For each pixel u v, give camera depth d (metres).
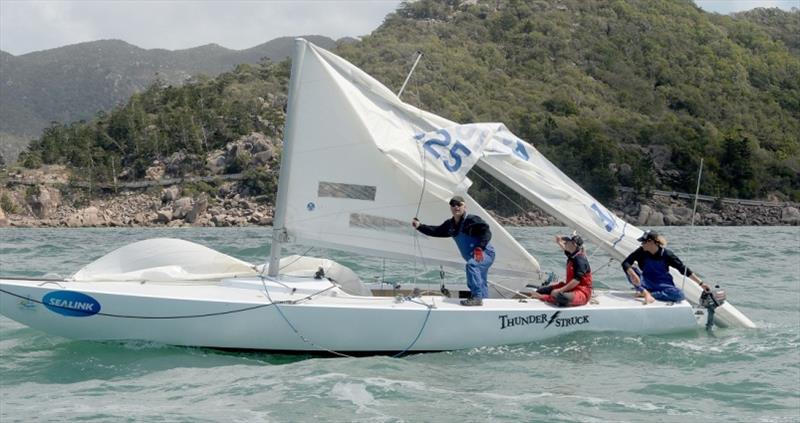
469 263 10.33
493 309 10.07
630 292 11.69
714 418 7.80
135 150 118.62
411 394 8.38
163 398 8.20
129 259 10.68
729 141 113.69
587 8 172.38
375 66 125.38
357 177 10.48
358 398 8.20
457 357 9.88
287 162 10.43
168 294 9.70
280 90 134.88
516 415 7.79
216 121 120.12
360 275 18.06
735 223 103.44
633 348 10.42
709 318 11.43
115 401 8.10
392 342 9.79
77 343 10.02
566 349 10.30
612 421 7.67
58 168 117.44
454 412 7.86
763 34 185.12
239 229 76.44
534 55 150.75
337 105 10.32
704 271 22.41
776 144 129.62
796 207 108.31
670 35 165.62
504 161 11.26
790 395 8.56
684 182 109.75
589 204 11.52
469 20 163.75
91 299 9.63
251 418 7.59
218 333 9.61
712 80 154.00
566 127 110.44
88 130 127.81
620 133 120.06
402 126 10.69
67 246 37.53
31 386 8.66
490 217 10.89
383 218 10.58
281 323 9.55
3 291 9.70
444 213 10.73
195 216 98.44
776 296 16.72
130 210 105.94
